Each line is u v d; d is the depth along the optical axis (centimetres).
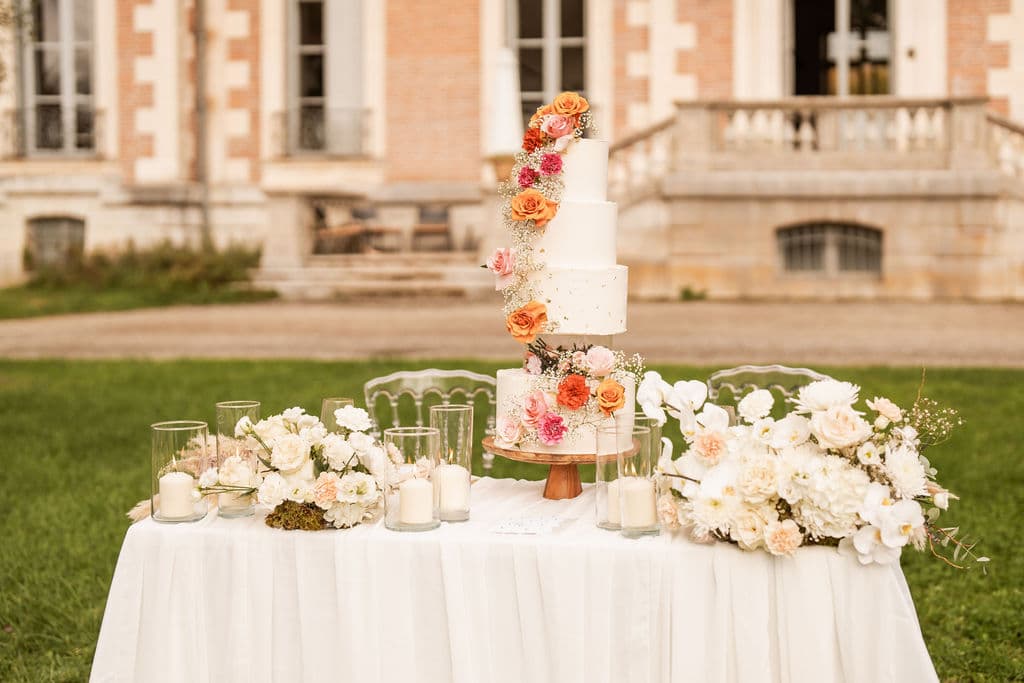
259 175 1862
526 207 338
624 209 1566
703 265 1556
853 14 1703
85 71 1861
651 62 1739
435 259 1681
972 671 429
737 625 292
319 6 1866
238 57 1866
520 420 345
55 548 559
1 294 1688
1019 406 849
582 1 1789
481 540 303
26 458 742
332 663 309
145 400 920
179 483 322
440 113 1828
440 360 1062
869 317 1345
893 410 305
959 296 1516
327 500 308
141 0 1816
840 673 294
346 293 1628
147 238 1825
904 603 293
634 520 304
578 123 347
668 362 1021
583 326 341
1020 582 512
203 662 315
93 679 317
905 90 1680
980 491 646
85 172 1834
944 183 1498
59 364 1091
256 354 1141
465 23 1814
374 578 305
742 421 487
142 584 318
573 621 297
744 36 1706
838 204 1527
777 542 285
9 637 461
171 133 1823
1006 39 1653
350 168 1848
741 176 1534
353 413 327
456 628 301
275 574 311
